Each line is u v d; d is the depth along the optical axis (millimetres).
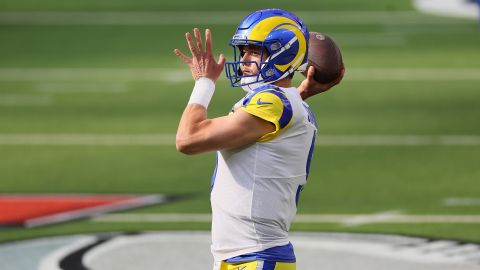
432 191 37094
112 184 38688
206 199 36344
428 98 56000
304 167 18031
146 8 95812
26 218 33812
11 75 64250
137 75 64000
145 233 31828
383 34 80562
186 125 17344
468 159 42188
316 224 32750
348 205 35219
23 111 53594
